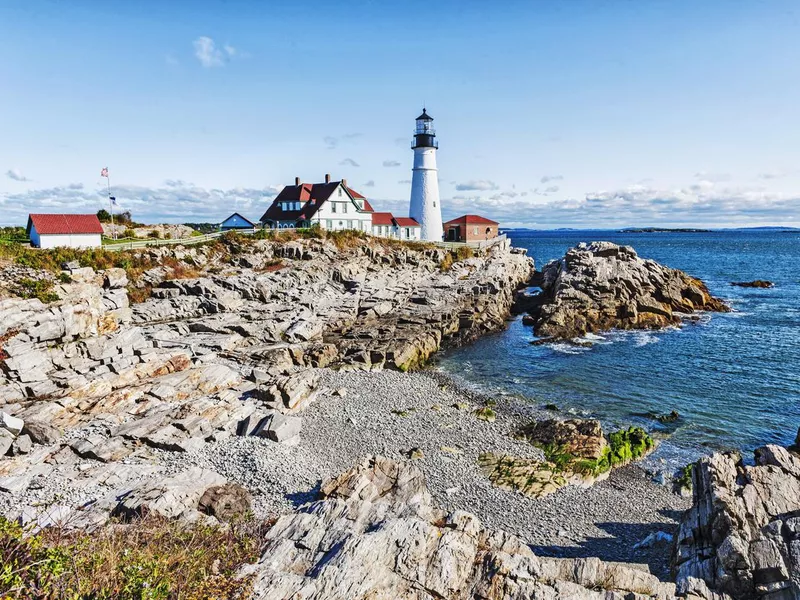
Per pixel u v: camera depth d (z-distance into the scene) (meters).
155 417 27.09
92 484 21.30
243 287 51.59
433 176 85.38
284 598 13.23
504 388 38.84
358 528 16.91
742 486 17.95
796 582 14.12
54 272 38.91
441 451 27.48
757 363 44.12
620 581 14.91
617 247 69.31
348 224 77.31
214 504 18.95
